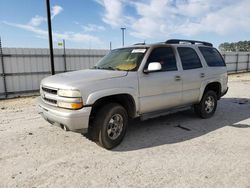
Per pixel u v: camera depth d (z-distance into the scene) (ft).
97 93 11.74
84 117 11.40
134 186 9.03
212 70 18.74
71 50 43.73
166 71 15.19
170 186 8.98
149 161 11.22
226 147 12.82
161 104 15.02
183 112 21.30
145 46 15.03
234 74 80.48
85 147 13.08
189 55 17.26
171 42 16.67
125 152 12.35
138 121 18.42
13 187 9.05
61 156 11.89
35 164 11.00
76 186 9.07
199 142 13.67
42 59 40.11
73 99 11.25
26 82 38.63
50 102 12.56
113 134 12.91
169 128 16.51
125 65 14.38
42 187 9.04
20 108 25.57
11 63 36.63
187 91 16.65
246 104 25.41
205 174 9.86
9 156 11.89
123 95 13.14
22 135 15.17
